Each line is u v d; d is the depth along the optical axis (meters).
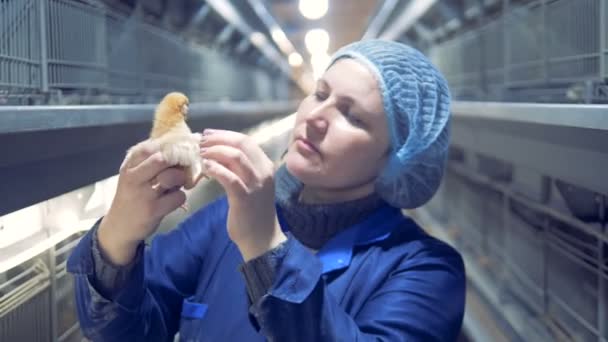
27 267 1.35
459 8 4.60
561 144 1.59
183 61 4.22
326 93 0.99
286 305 0.77
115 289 0.89
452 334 0.95
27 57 1.35
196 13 4.74
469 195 3.80
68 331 1.51
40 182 1.37
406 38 7.21
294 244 0.80
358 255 0.99
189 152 0.75
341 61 1.02
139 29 2.79
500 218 2.94
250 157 0.77
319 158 0.97
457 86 4.10
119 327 0.93
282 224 1.04
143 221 0.80
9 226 1.37
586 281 1.81
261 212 0.78
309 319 0.78
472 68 3.57
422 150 1.02
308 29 7.17
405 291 0.93
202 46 5.19
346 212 1.02
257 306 0.77
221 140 0.78
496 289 2.65
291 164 0.99
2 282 1.26
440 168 1.08
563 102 1.67
